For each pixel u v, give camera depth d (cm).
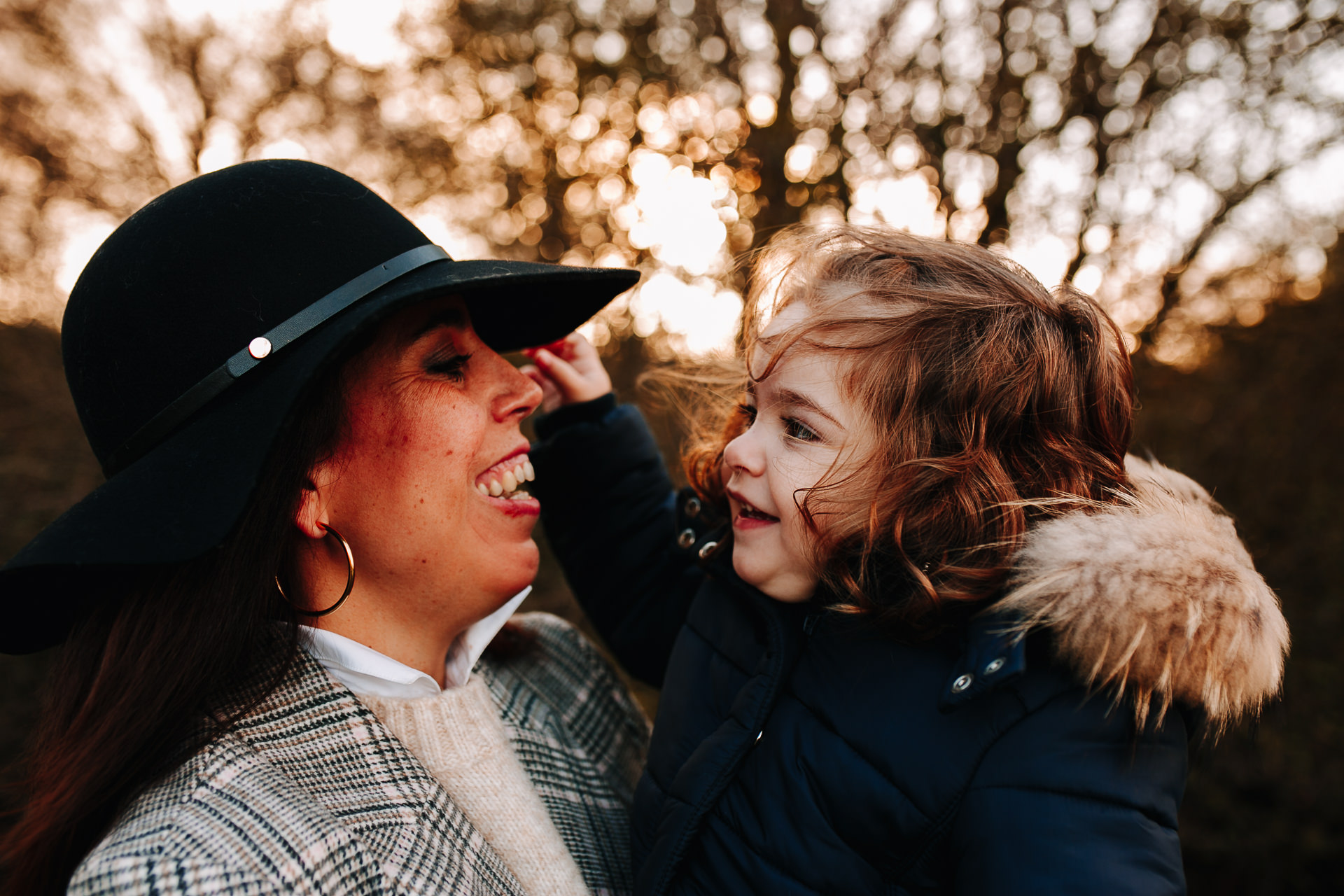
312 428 84
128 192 550
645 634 140
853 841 89
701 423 147
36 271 523
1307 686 335
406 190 468
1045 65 349
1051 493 95
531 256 413
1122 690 78
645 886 96
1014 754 82
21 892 82
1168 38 349
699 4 344
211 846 67
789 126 310
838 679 97
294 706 83
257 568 81
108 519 71
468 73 414
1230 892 329
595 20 366
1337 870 315
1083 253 365
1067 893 75
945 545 94
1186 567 78
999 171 342
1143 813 79
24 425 459
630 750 134
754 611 111
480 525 96
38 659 377
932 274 105
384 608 94
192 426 77
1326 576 337
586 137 371
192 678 78
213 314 78
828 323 99
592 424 144
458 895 81
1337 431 346
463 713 94
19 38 520
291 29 524
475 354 99
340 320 80
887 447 95
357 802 81
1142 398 370
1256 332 371
